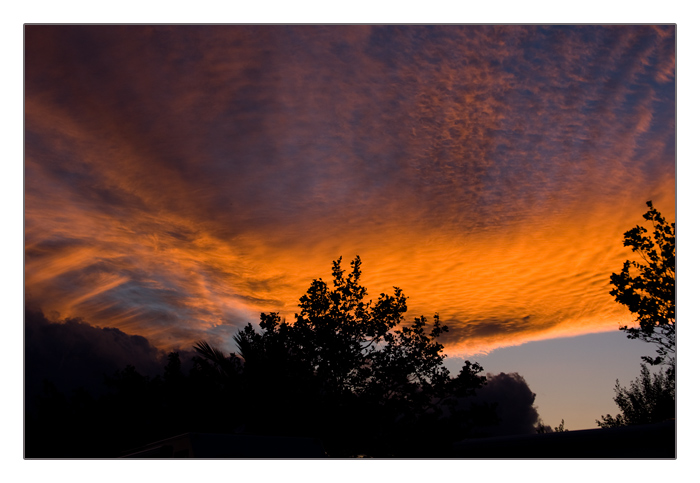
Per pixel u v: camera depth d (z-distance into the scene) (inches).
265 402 420.5
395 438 414.0
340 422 415.2
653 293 425.7
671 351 424.5
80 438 430.3
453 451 306.3
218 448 163.6
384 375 440.5
